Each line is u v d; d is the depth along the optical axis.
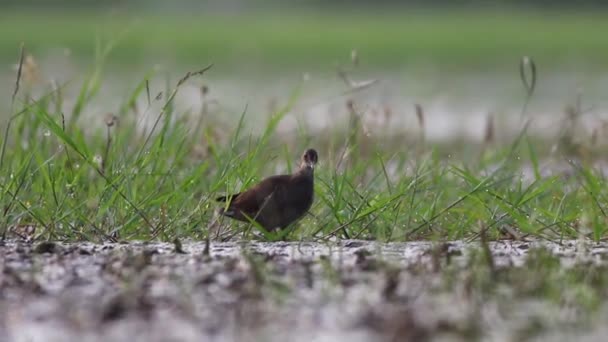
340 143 24.86
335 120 25.67
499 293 13.33
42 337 11.49
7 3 120.44
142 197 19.03
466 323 11.89
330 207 18.80
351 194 19.47
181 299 12.95
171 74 61.44
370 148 23.38
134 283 13.68
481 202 18.48
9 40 86.56
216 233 18.31
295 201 18.30
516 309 12.65
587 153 23.12
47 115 19.17
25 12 115.12
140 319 12.13
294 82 58.41
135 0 130.00
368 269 14.64
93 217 18.44
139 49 80.19
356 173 20.75
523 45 86.94
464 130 39.75
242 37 92.69
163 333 11.59
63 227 18.14
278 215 18.25
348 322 12.02
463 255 15.97
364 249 16.61
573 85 58.78
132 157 20.48
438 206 19.70
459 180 22.03
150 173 19.50
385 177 21.20
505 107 48.06
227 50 81.31
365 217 18.67
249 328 11.77
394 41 89.62
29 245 17.06
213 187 18.89
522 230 18.52
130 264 14.88
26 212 18.05
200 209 18.77
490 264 14.54
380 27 104.69
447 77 65.25
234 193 19.08
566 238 18.17
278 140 26.92
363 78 60.28
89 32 93.00
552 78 64.00
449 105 49.03
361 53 79.94
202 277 13.99
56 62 59.88
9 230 18.23
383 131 23.81
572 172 22.92
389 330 11.69
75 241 17.78
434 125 41.94
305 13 127.38
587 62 75.25
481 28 102.56
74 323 12.00
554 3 124.44
